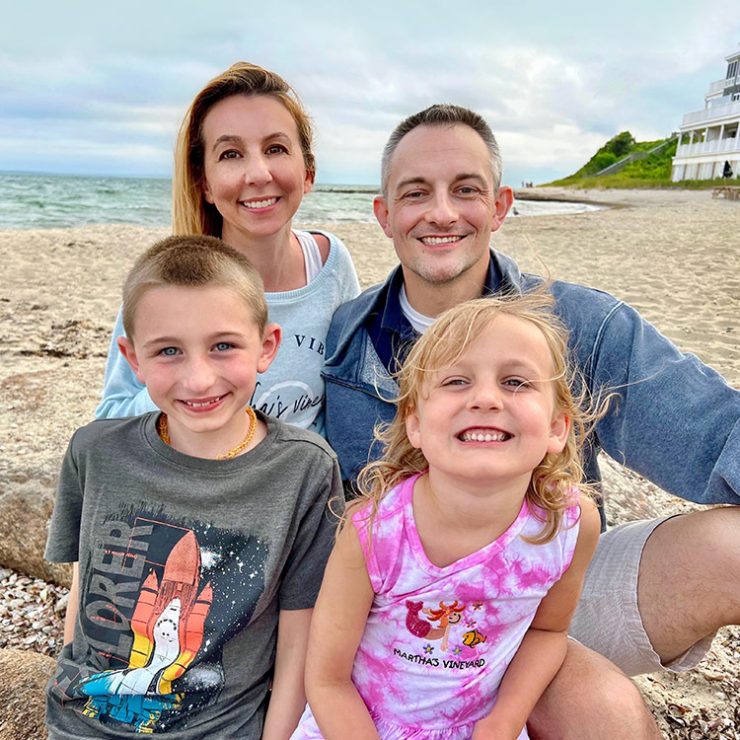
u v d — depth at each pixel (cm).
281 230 260
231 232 264
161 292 180
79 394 420
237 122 248
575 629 208
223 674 179
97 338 645
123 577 183
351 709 166
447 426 153
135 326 186
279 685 187
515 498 162
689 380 202
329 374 254
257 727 180
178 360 183
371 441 243
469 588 163
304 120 271
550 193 5762
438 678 169
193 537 183
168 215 2686
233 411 187
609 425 220
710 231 1833
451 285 242
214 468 187
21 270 1026
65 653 191
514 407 151
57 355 589
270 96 253
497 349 155
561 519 168
